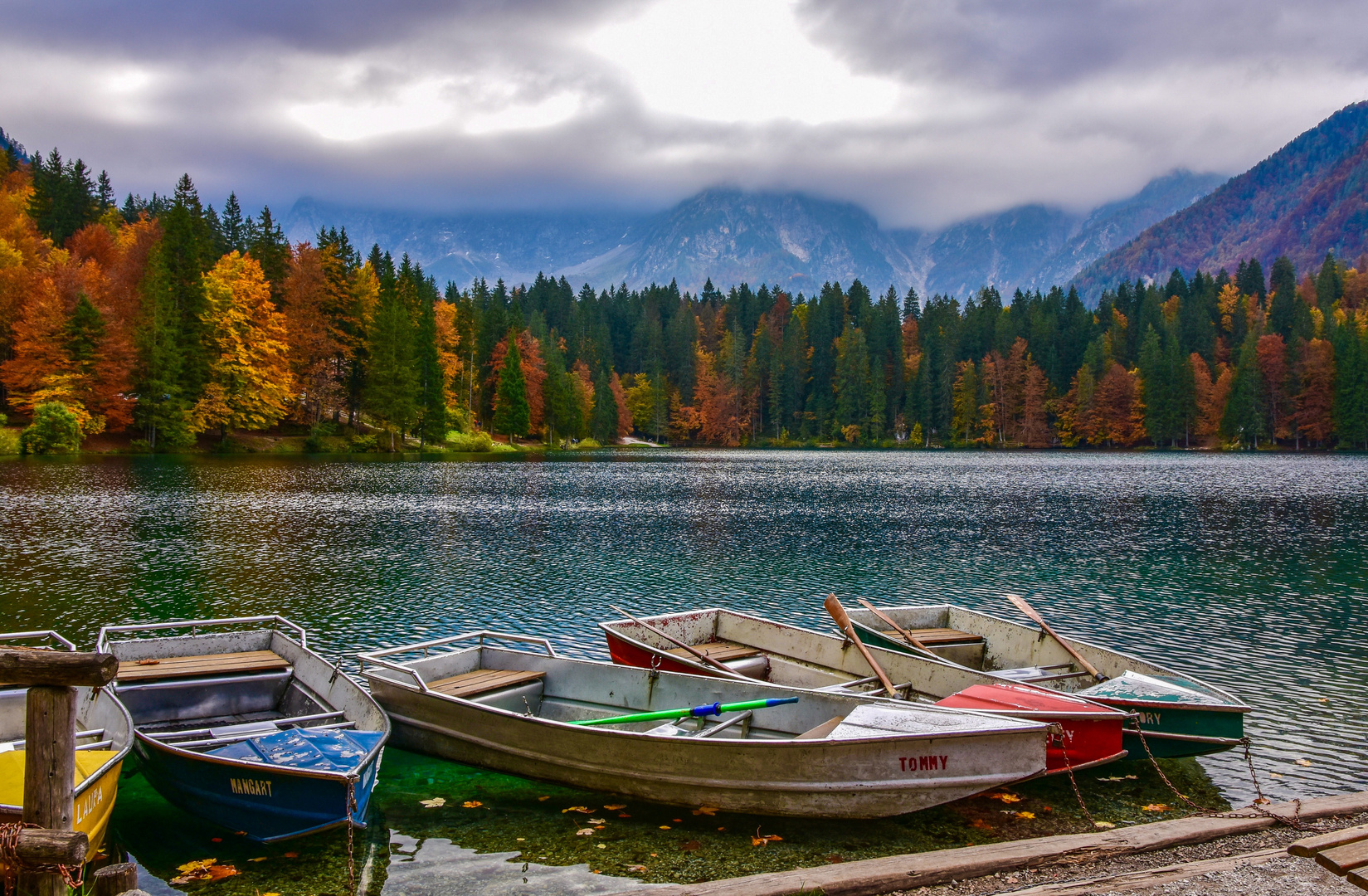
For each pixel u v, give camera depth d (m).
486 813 8.32
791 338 151.00
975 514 37.56
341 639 15.40
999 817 8.41
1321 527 33.12
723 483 56.66
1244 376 119.69
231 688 10.16
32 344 61.53
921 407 138.88
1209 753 9.31
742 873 7.16
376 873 7.15
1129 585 21.41
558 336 160.88
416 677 9.89
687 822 8.13
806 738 8.45
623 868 7.23
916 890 6.52
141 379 64.31
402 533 29.00
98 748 7.59
